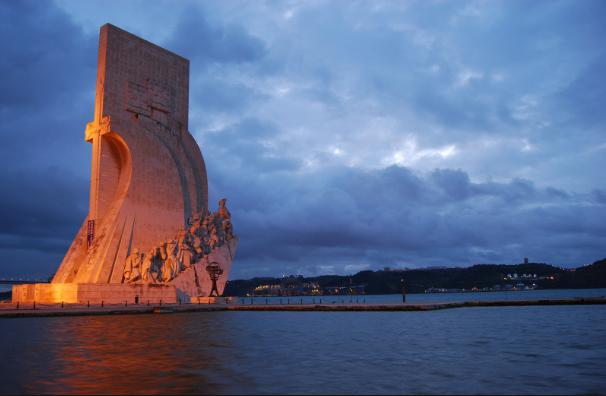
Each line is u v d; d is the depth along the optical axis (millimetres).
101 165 58625
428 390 12266
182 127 69250
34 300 52094
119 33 62344
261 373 14250
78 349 18906
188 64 71625
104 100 59812
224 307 48750
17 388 12242
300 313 43562
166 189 62750
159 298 54688
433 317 36938
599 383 13141
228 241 66688
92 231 57000
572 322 31750
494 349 19312
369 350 18969
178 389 12234
